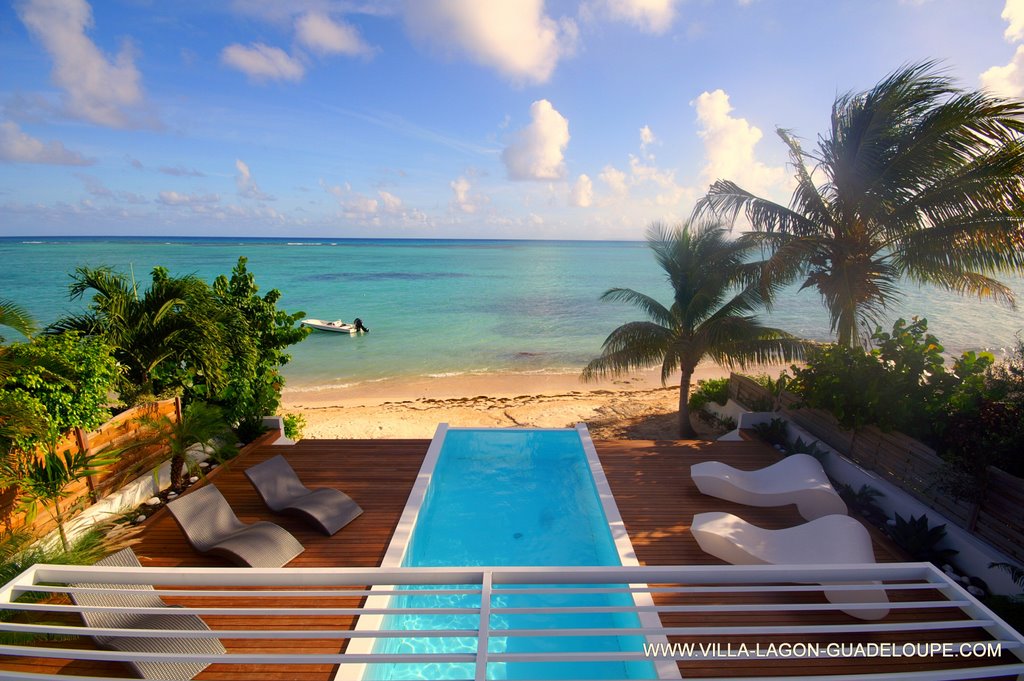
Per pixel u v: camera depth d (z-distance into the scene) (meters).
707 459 8.28
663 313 11.60
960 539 5.67
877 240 9.93
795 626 4.46
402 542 5.95
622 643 4.98
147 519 6.53
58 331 7.90
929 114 8.59
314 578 3.31
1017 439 5.44
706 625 4.48
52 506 6.07
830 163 9.76
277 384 10.62
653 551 5.73
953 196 8.36
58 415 6.10
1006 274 8.62
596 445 8.82
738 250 10.68
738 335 10.15
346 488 7.32
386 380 18.94
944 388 6.85
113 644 3.88
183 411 8.42
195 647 4.07
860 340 9.80
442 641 5.27
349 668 4.07
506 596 5.82
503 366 20.86
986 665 4.10
